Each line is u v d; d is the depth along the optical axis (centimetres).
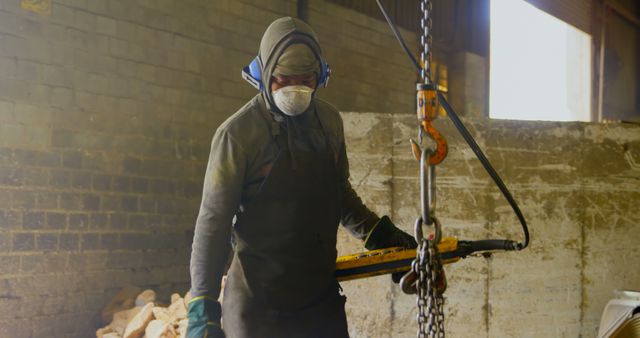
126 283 630
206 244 231
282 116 239
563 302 455
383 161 442
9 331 548
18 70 561
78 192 596
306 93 231
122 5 636
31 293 562
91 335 600
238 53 752
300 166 239
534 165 457
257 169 238
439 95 225
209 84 716
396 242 271
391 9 995
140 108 648
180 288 677
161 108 667
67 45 593
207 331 225
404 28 1022
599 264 461
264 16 789
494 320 448
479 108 1190
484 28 1214
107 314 599
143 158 648
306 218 240
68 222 588
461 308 446
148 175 652
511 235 452
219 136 236
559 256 456
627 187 466
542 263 454
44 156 574
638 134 468
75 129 596
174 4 682
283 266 238
